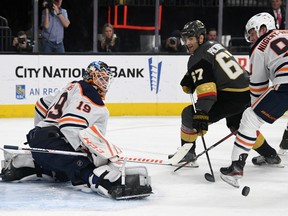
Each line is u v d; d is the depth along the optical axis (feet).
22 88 43.47
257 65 24.39
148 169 27.76
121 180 21.90
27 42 45.57
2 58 42.93
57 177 24.61
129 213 20.63
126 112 45.34
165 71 45.70
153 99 45.70
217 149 33.04
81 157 22.76
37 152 23.34
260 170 27.84
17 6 49.47
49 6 45.47
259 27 24.66
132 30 51.24
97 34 48.08
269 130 39.91
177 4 51.34
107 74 23.22
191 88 27.99
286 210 21.50
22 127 39.47
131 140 35.55
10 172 24.53
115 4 50.72
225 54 26.12
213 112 26.40
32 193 23.06
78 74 44.42
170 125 41.39
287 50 23.76
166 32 51.62
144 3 50.90
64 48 50.83
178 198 22.91
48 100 24.66
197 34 25.71
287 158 30.50
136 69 45.29
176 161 24.64
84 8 50.47
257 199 23.00
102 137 22.07
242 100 26.30
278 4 48.21
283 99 23.76
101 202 21.85
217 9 51.75
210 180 25.49
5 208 21.06
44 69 43.75
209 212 21.07
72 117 22.43
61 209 20.94
